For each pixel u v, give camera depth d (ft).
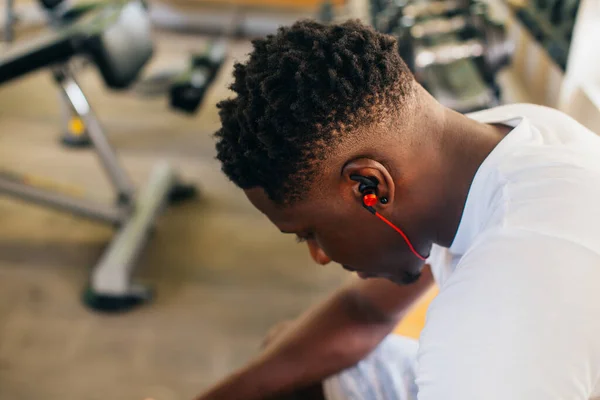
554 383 1.80
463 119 2.41
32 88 11.30
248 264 7.36
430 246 2.63
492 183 2.27
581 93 5.46
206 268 7.26
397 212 2.39
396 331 3.75
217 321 6.54
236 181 2.37
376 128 2.16
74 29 6.13
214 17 14.23
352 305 3.36
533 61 7.02
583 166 2.20
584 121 5.35
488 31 6.62
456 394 1.86
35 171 8.92
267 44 2.28
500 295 1.90
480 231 2.26
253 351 6.20
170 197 8.39
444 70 6.39
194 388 5.80
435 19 7.36
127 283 6.64
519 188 2.17
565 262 1.91
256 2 13.08
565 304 1.84
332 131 2.11
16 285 6.89
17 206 8.13
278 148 2.16
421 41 6.70
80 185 8.64
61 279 7.01
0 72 6.05
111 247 6.86
